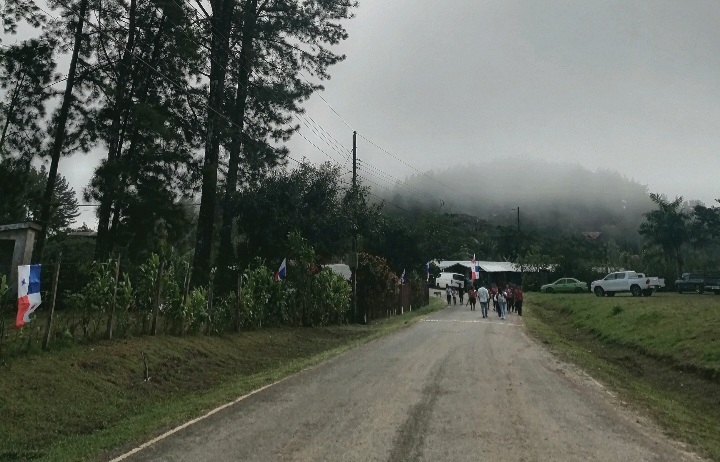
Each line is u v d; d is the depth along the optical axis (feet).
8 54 77.20
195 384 37.27
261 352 52.24
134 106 79.05
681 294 132.26
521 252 295.48
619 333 68.08
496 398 30.76
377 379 36.68
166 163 81.56
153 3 78.07
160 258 52.34
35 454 21.59
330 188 84.43
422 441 22.27
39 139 80.79
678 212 192.44
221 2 85.87
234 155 87.45
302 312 73.72
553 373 40.27
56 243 108.78
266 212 79.51
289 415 26.78
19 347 31.83
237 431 24.02
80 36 76.13
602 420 26.35
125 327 40.98
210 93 84.89
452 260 271.90
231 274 78.28
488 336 66.13
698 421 29.22
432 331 72.28
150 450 21.49
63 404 27.86
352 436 23.03
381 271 98.27
